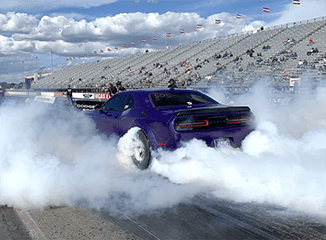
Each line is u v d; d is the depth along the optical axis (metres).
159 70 32.31
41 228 2.51
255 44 28.94
